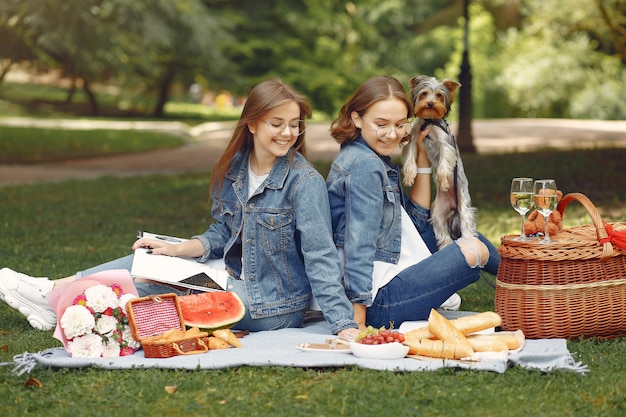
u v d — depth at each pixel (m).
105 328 3.67
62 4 18.27
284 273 4.07
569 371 3.43
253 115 3.94
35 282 4.21
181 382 3.31
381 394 3.15
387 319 3.97
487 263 4.43
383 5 35.53
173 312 3.85
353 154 4.07
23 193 11.31
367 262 3.93
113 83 36.31
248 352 3.64
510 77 29.92
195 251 4.20
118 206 10.05
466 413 3.03
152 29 21.30
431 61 34.44
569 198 4.02
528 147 16.33
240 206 4.10
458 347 3.53
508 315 3.96
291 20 31.23
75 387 3.30
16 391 3.28
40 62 26.92
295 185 3.97
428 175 4.57
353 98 4.11
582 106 28.11
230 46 30.11
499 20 34.50
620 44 14.99
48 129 22.28
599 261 3.86
